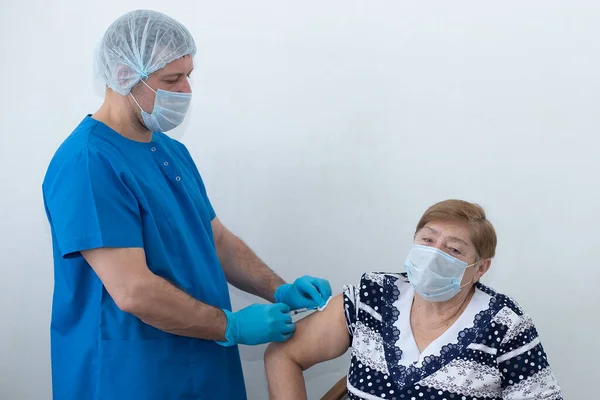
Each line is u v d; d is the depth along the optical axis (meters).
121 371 1.54
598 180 1.94
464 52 1.96
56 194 1.46
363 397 1.52
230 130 2.14
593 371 2.06
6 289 2.31
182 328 1.50
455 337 1.51
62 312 1.59
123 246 1.44
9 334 2.34
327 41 2.03
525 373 1.49
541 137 1.96
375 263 2.15
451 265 1.45
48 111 2.20
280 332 1.63
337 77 2.05
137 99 1.51
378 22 1.99
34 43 2.16
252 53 2.08
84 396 1.60
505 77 1.95
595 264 1.99
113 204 1.45
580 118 1.92
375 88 2.03
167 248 1.59
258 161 2.15
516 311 1.53
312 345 1.66
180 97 1.53
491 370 1.49
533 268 2.04
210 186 2.20
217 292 1.70
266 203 2.18
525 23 1.90
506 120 1.97
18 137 2.22
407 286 1.61
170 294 1.47
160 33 1.47
